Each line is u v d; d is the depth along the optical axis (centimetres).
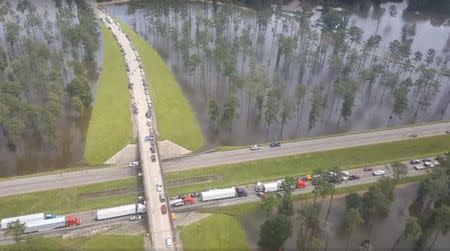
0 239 17925
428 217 19912
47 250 16050
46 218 18900
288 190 19362
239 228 19275
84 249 17525
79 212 19412
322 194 19612
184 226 18862
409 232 18062
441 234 19950
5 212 19238
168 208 18875
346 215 18838
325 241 19138
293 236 19262
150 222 18288
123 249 17562
